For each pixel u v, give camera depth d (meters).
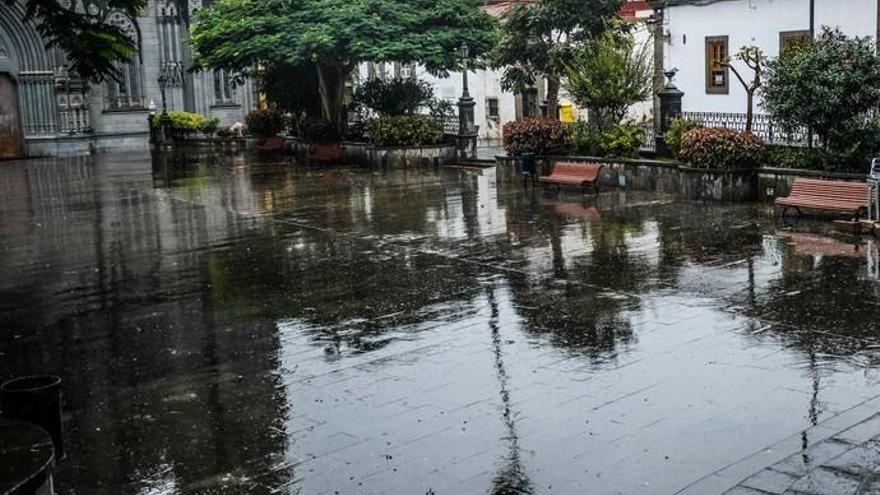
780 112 18.73
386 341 10.88
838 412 8.16
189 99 50.31
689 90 27.12
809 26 23.77
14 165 38.53
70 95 44.19
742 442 7.64
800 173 18.69
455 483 7.17
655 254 14.89
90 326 12.06
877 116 18.50
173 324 12.01
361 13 29.77
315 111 36.56
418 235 17.61
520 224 18.27
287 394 9.24
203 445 8.07
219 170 32.16
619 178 22.69
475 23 31.58
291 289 13.67
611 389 8.98
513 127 24.70
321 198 23.55
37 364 10.52
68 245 18.09
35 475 4.87
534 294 12.73
